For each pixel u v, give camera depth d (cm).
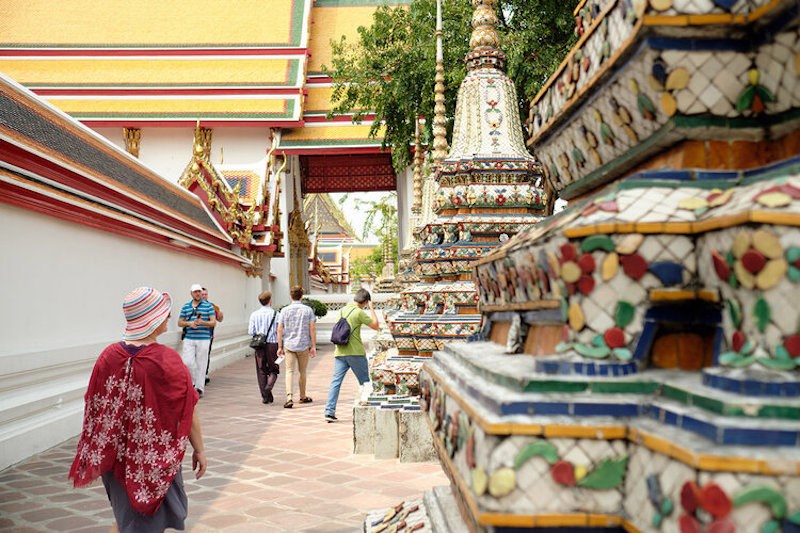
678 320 145
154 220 1245
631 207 146
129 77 2745
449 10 1474
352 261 5928
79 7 2944
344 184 3306
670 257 140
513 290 205
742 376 121
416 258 611
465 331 558
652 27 138
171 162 2684
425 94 1462
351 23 3184
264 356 1045
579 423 135
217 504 502
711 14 138
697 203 143
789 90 139
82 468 328
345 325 851
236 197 1984
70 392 802
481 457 141
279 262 2659
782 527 106
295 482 558
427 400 245
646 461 127
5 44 2816
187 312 1073
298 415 916
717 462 107
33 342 736
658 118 154
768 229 119
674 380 137
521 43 1293
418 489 525
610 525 134
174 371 338
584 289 146
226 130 2691
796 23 129
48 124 977
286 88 2708
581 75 183
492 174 532
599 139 186
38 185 739
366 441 653
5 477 602
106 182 1040
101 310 934
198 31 2884
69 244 834
